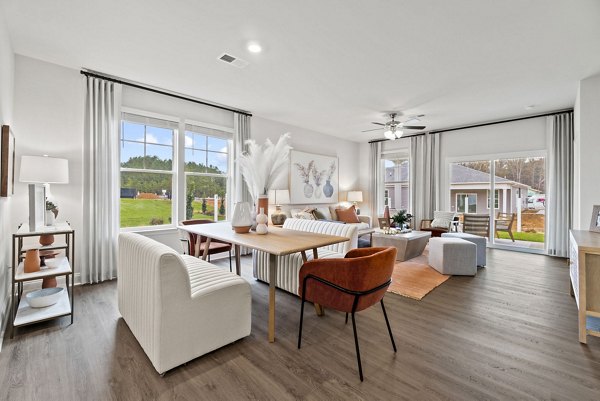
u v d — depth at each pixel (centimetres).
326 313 260
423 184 644
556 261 454
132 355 188
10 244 280
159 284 163
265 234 262
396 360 186
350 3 210
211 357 188
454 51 280
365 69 322
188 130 427
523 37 254
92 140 330
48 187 301
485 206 578
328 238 244
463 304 280
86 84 328
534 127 508
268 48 277
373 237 485
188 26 241
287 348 200
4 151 223
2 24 220
